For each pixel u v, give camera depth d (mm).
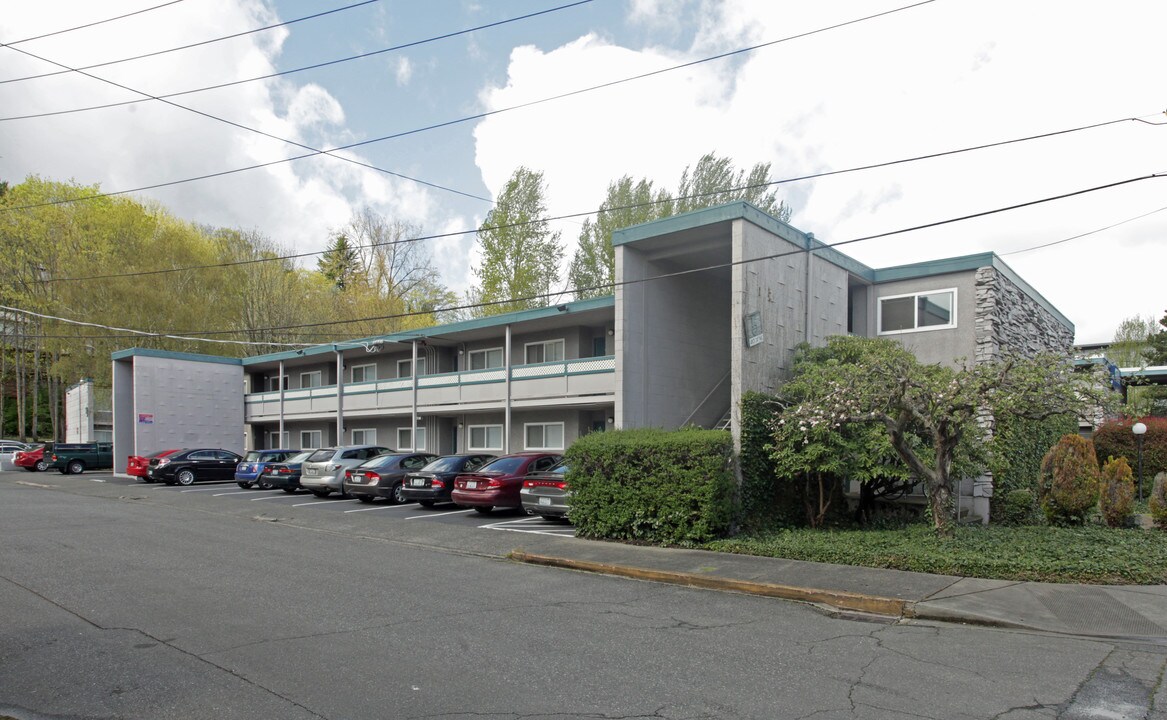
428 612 8211
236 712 5137
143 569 10539
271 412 34438
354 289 49375
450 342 28672
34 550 12102
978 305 18078
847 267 18516
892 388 11258
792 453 13258
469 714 5109
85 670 6059
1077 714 5180
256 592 9117
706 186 31828
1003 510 16047
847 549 11289
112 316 38500
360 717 5043
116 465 33969
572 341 24641
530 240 36812
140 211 42938
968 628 7766
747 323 14258
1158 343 34281
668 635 7367
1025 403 10836
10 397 56594
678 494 12734
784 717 5098
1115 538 11656
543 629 7539
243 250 45250
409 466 21438
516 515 17922
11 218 41031
